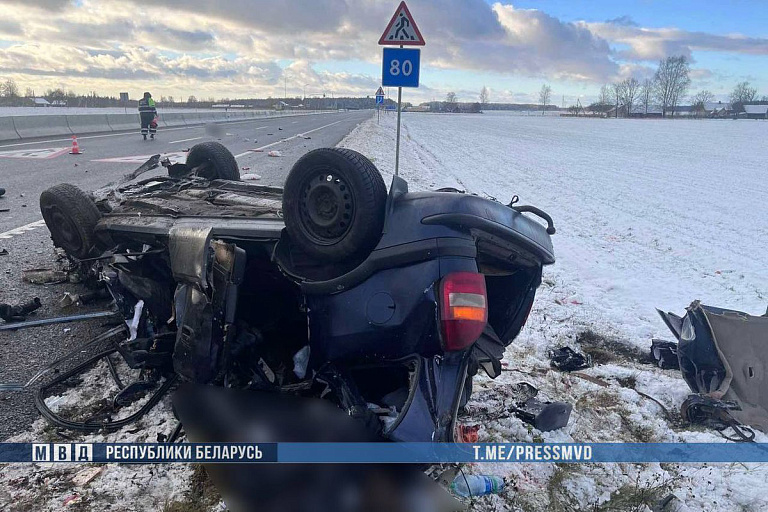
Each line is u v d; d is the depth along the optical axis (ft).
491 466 9.71
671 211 38.63
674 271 24.07
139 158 51.11
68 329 14.25
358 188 8.58
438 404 7.89
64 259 18.53
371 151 66.49
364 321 8.40
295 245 9.45
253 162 49.75
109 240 14.29
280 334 10.61
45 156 50.80
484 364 11.00
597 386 13.23
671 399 12.96
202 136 84.53
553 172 60.18
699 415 12.08
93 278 16.34
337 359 8.77
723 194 46.65
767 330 12.82
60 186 14.78
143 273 12.24
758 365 12.46
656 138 128.88
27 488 8.63
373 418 7.89
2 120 65.67
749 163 73.00
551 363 14.52
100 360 12.60
